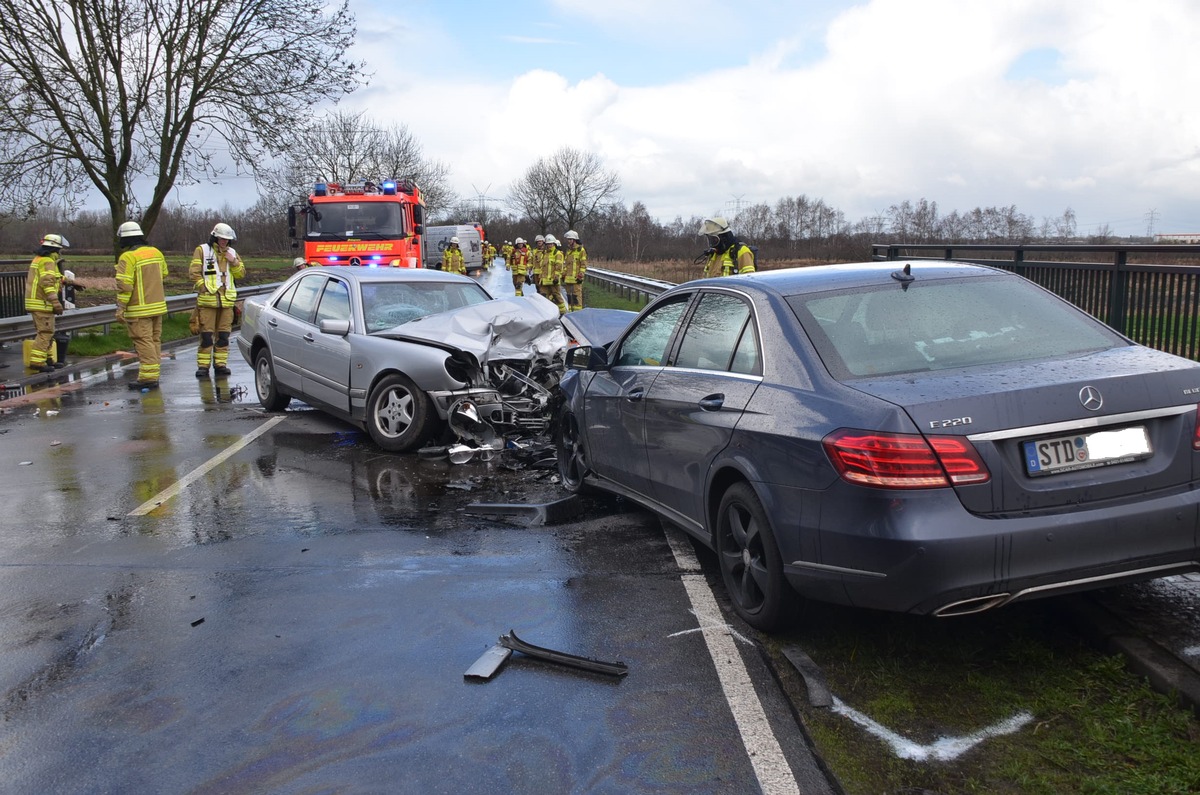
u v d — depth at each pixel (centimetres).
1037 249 810
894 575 325
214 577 488
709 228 1086
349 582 478
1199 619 375
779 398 383
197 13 1948
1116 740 303
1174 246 646
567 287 2231
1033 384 336
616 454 550
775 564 379
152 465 757
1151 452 340
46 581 485
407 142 5706
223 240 1307
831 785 288
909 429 325
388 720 334
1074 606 392
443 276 962
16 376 1284
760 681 359
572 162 7312
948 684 351
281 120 2036
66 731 330
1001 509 323
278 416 982
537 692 354
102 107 1905
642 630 411
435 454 780
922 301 417
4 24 1756
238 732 328
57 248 1320
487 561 509
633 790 288
